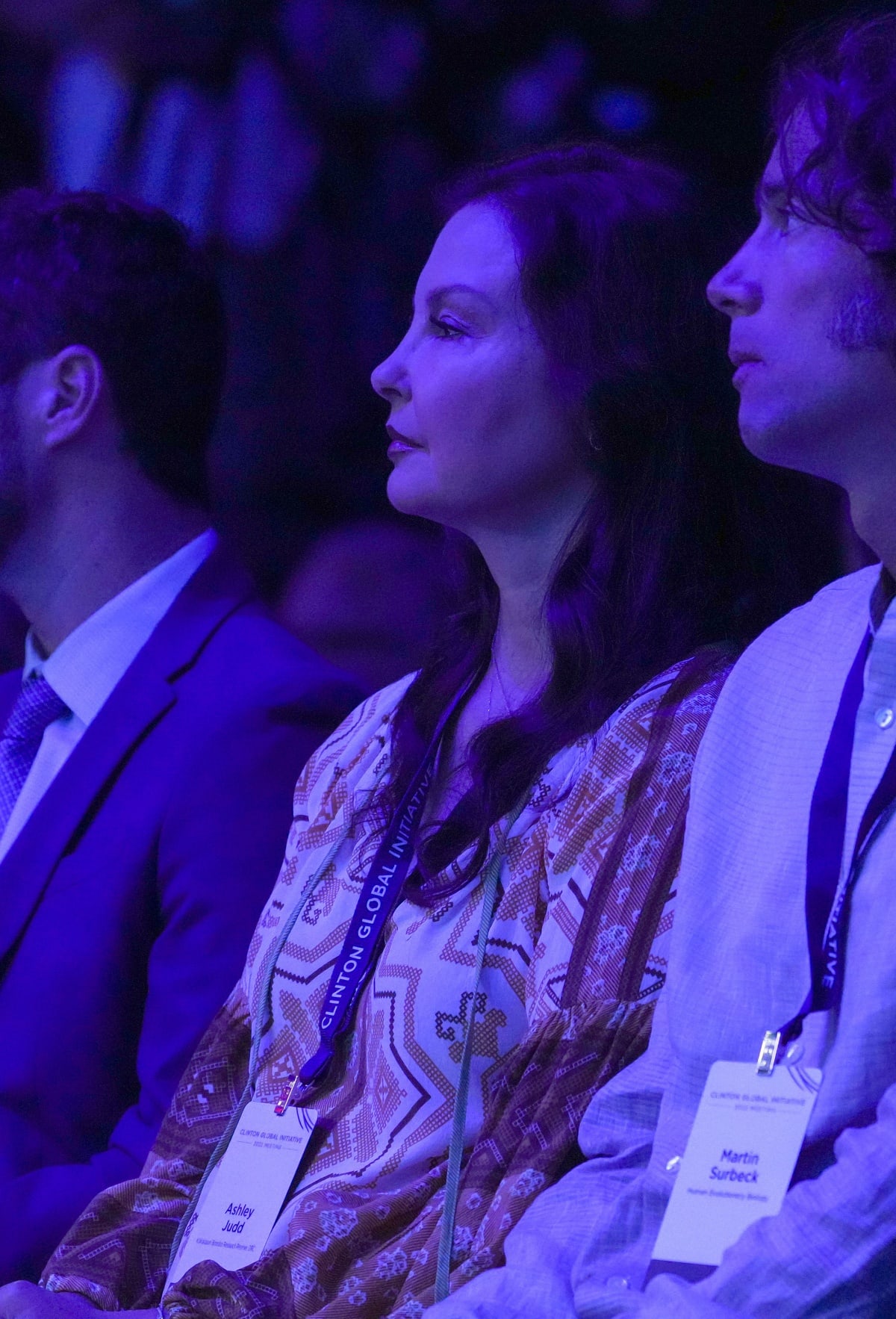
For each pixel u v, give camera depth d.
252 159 17.59
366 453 18.33
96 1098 7.50
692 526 6.26
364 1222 5.55
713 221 6.70
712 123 16.95
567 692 6.04
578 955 5.40
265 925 6.80
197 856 7.55
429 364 6.35
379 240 18.19
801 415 4.55
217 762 7.71
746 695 5.15
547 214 6.36
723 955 4.75
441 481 6.34
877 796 4.51
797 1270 3.96
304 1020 6.39
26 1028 7.54
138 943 7.62
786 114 4.69
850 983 4.38
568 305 6.27
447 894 5.88
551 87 17.55
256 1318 5.41
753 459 6.39
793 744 4.93
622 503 6.24
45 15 17.62
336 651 11.38
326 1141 6.02
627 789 5.59
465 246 6.44
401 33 17.98
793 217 4.63
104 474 8.56
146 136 17.53
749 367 4.68
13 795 8.38
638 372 6.22
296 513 18.06
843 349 4.46
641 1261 4.61
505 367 6.25
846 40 4.56
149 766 7.84
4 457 8.46
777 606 6.29
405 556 11.67
